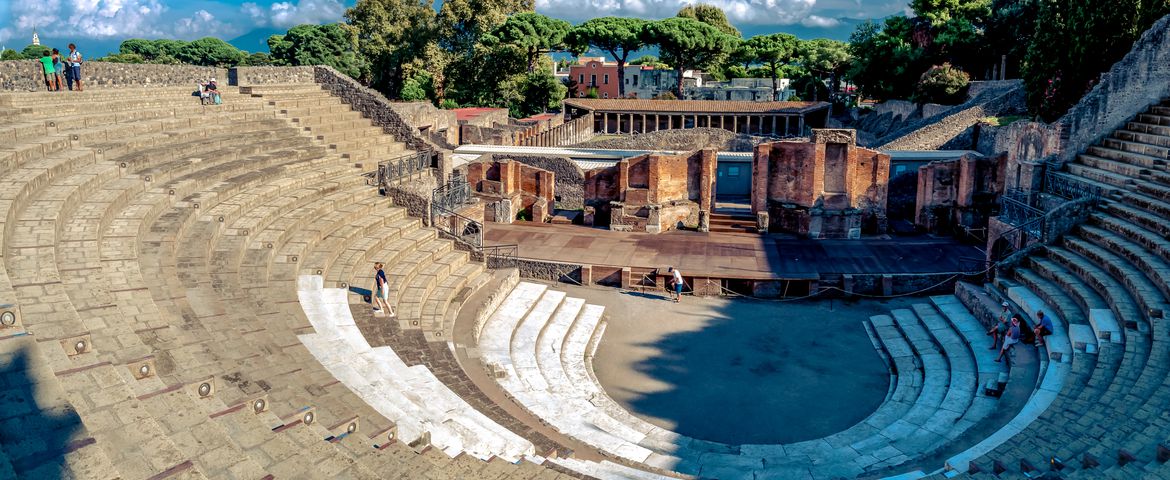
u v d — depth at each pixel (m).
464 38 111.69
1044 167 40.31
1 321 13.12
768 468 20.58
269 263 25.83
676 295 37.41
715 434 24.59
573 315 34.09
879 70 95.81
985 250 41.56
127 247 20.72
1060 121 39.81
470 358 26.58
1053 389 23.11
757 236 45.12
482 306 31.41
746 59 136.88
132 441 11.03
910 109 86.88
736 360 30.62
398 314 27.12
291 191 32.69
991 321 30.67
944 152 52.91
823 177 44.28
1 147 23.34
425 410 18.86
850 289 37.50
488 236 44.50
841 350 31.67
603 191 47.59
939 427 23.12
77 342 13.61
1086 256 30.88
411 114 67.06
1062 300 28.73
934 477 17.25
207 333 18.20
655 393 27.55
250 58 150.12
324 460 12.70
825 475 19.98
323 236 30.70
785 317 35.41
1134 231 30.00
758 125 102.75
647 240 44.06
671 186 46.53
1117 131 39.84
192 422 12.52
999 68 86.50
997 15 86.31
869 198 45.50
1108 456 16.38
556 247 42.50
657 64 156.62
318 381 17.45
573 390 26.39
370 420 15.75
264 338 19.45
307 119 41.69
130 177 25.91
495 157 56.72
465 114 92.00
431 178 42.50
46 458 9.84
